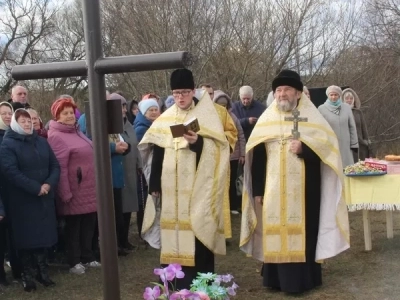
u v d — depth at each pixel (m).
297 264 4.76
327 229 4.81
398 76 16.83
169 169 4.70
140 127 6.50
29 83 18.47
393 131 16.78
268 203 4.80
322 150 4.72
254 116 8.03
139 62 2.75
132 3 13.81
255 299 4.73
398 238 6.79
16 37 23.09
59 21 23.33
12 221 4.96
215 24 13.92
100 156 2.85
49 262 6.02
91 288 5.14
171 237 4.69
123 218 6.29
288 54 14.73
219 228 4.69
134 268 5.79
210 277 3.07
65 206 5.45
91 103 2.84
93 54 2.82
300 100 4.88
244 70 14.09
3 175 4.91
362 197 5.91
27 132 4.98
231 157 7.51
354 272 5.41
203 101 4.83
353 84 16.23
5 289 5.14
